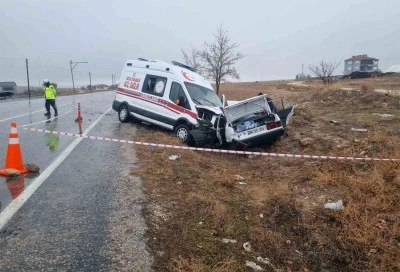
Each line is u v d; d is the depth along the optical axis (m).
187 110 11.55
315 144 10.31
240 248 4.78
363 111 15.32
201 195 6.19
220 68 32.16
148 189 6.22
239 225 5.38
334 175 7.54
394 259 4.93
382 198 6.34
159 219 5.13
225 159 9.93
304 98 22.22
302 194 6.81
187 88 12.04
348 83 32.25
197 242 4.68
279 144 10.99
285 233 5.46
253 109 11.09
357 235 5.31
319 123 12.88
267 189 7.09
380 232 5.43
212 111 11.05
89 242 4.38
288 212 6.01
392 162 7.76
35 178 6.54
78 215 5.07
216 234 5.00
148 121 13.03
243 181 7.70
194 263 4.16
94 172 7.04
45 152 8.55
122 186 6.29
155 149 9.30
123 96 14.18
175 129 11.82
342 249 5.15
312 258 4.96
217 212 5.51
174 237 4.70
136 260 4.09
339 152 9.33
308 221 5.74
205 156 9.76
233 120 10.84
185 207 5.65
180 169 7.66
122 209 5.34
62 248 4.21
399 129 10.96
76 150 8.86
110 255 4.13
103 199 5.69
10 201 5.43
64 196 5.74
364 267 4.84
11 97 44.84
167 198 5.92
